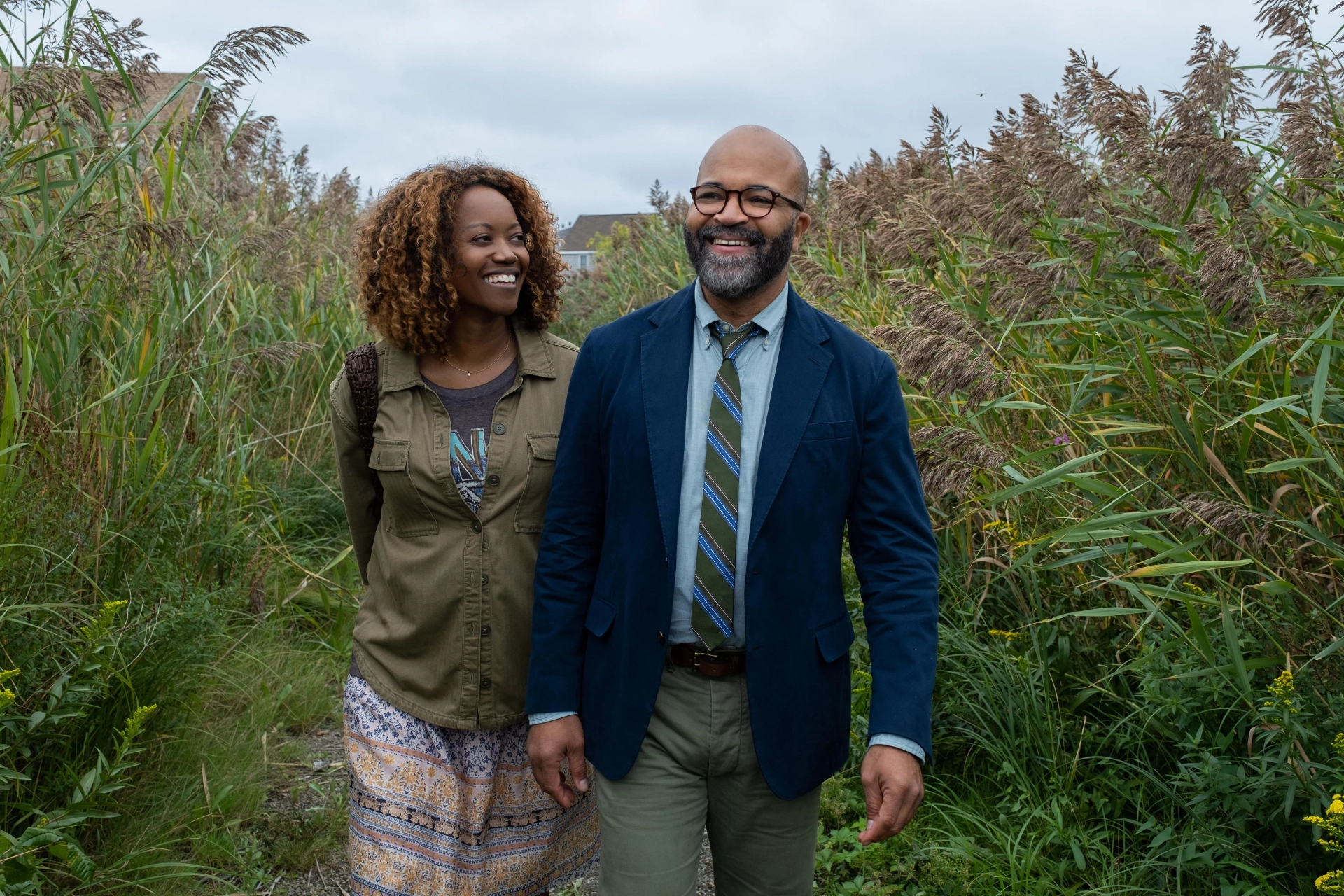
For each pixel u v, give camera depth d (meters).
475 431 2.42
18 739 2.75
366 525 2.68
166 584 3.51
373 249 2.46
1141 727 3.08
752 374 2.10
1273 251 3.28
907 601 2.04
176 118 4.68
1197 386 3.26
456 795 2.37
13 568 3.12
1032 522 3.63
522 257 2.43
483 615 2.37
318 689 4.29
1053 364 3.56
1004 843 2.95
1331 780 2.47
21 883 2.39
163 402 4.15
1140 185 4.16
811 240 6.92
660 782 2.08
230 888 2.97
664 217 10.32
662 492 2.05
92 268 4.09
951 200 4.69
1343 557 2.69
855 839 3.15
